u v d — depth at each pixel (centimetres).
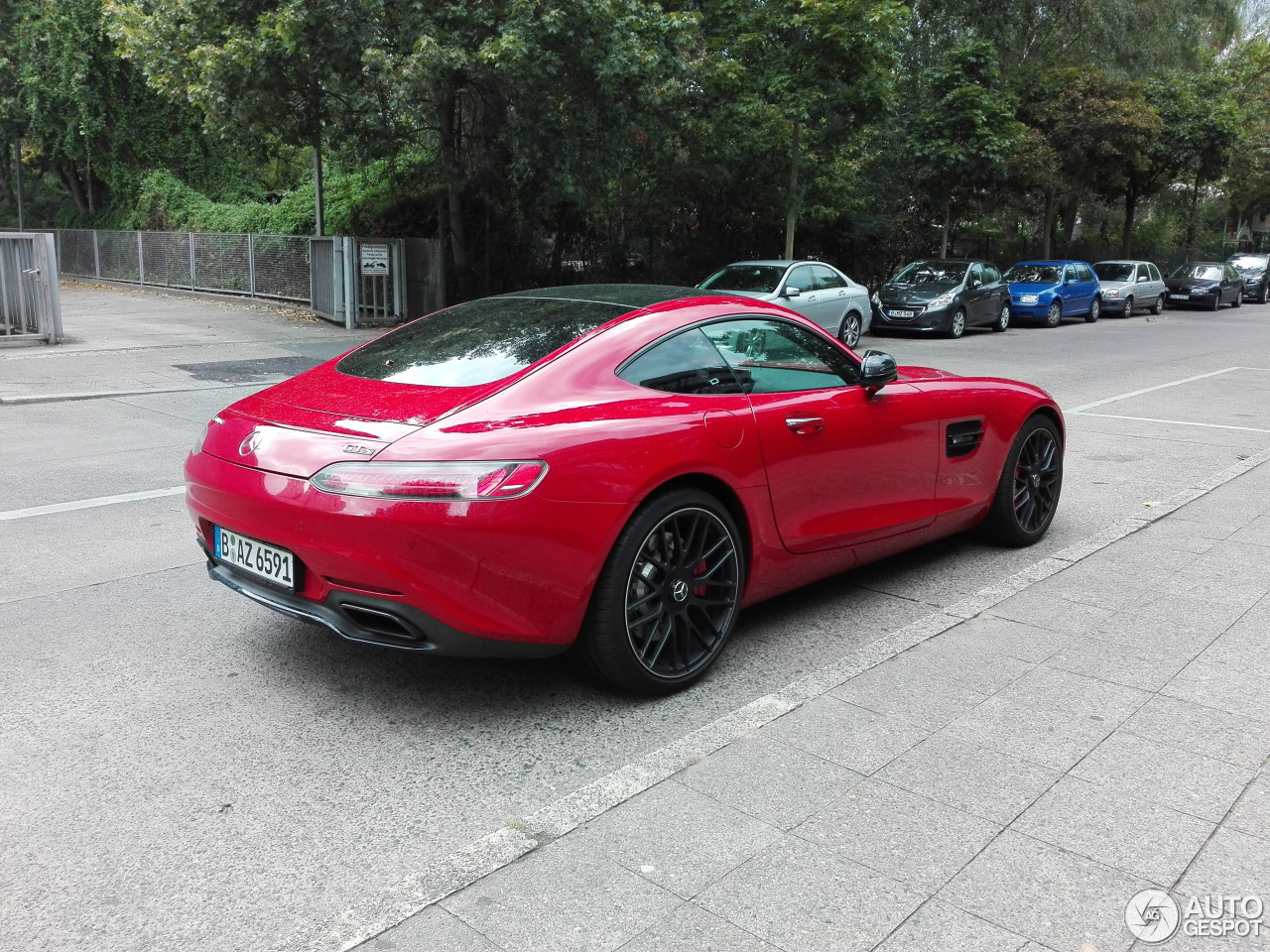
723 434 370
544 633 328
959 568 519
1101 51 3164
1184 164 3247
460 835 275
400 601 309
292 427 342
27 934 230
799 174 2156
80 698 359
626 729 340
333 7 1411
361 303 1841
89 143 2886
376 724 342
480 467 310
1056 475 565
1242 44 4756
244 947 226
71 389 1071
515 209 2055
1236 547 541
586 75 1580
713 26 1936
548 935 228
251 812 285
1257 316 2975
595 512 327
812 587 492
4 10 3119
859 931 230
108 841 270
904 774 301
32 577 491
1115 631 420
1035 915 236
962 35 2873
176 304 2153
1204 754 314
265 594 344
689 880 249
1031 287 2392
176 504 630
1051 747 319
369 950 224
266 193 3119
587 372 354
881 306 2042
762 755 313
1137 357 1647
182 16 1595
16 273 1417
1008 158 2519
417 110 1638
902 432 454
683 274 2423
